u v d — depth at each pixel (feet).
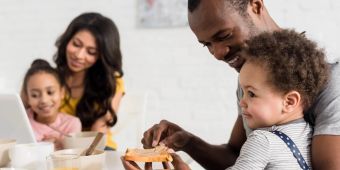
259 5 3.47
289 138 3.08
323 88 3.19
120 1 9.04
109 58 6.61
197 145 4.17
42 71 5.65
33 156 3.57
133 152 3.29
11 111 3.83
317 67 3.09
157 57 8.89
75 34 6.56
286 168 3.00
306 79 3.07
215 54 3.50
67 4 9.42
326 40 7.82
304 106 3.22
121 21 9.07
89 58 6.47
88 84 6.59
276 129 3.17
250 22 3.41
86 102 6.54
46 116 5.52
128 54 9.07
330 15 7.80
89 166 3.41
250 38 3.34
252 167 2.94
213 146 4.28
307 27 7.93
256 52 3.18
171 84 8.84
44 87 5.50
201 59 8.61
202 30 3.39
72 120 5.69
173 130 4.14
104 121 6.54
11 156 3.61
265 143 3.00
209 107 8.63
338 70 3.26
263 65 3.11
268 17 3.60
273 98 3.13
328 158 2.96
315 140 3.08
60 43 6.70
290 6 8.01
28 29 9.70
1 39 9.86
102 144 4.26
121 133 8.91
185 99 8.76
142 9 8.90
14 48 9.80
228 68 8.45
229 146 4.40
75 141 4.12
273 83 3.08
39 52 9.67
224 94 8.52
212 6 3.32
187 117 8.76
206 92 8.63
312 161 3.10
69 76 6.64
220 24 3.32
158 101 8.93
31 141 3.94
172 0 8.68
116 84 6.74
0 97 3.77
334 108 3.09
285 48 3.12
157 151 3.31
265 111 3.15
